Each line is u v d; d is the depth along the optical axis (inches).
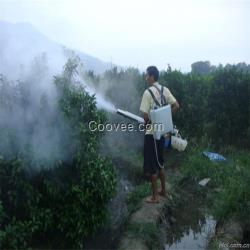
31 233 168.1
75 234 176.4
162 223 213.6
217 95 329.1
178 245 198.4
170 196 240.5
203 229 213.9
